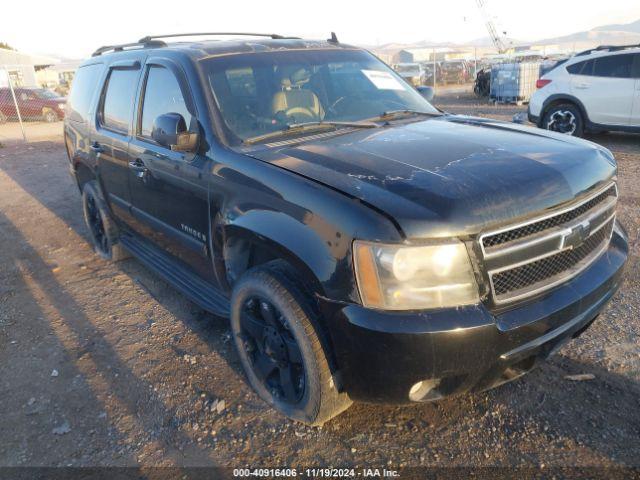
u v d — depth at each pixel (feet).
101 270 16.72
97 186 16.12
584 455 7.96
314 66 11.91
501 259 7.11
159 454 8.65
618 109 32.24
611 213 9.02
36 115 74.02
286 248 7.83
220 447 8.70
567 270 7.97
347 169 8.03
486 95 79.92
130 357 11.54
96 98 15.12
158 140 10.22
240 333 9.71
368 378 7.32
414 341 6.80
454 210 6.87
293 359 8.51
